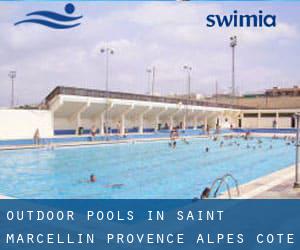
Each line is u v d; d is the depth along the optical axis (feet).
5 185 40.91
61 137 86.07
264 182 31.55
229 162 62.28
